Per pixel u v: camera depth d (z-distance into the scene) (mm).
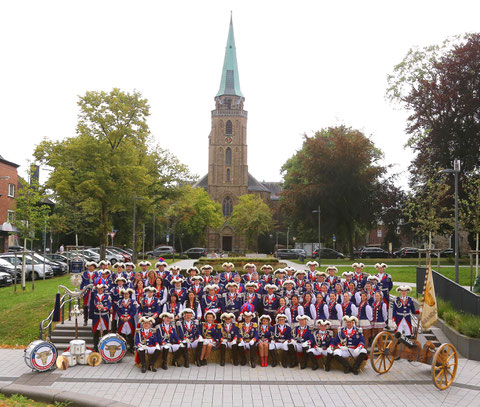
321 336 14719
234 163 103875
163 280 16562
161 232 78375
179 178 48281
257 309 16516
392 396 12258
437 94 40906
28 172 35031
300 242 69812
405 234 50750
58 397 11375
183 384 13109
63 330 17844
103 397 11961
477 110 40938
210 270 17359
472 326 16078
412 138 47562
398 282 29797
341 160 50531
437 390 12750
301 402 11766
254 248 94875
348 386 13078
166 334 14609
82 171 36219
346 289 16641
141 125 38562
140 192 43625
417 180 43062
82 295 17656
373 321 16234
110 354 15047
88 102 37156
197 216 82812
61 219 45562
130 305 15898
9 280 30000
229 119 104188
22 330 19188
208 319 15266
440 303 19594
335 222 52938
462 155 41281
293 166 69688
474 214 30578
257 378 13766
